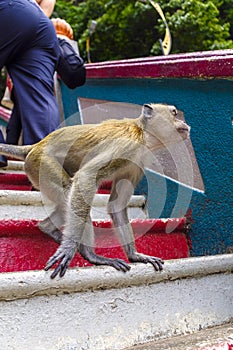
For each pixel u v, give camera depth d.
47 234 2.35
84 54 11.55
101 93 4.00
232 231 2.70
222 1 12.24
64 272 1.82
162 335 2.06
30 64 3.29
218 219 2.78
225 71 2.71
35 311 1.75
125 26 11.49
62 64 3.79
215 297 2.30
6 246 2.27
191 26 10.65
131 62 3.58
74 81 3.88
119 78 3.70
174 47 10.84
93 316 1.88
